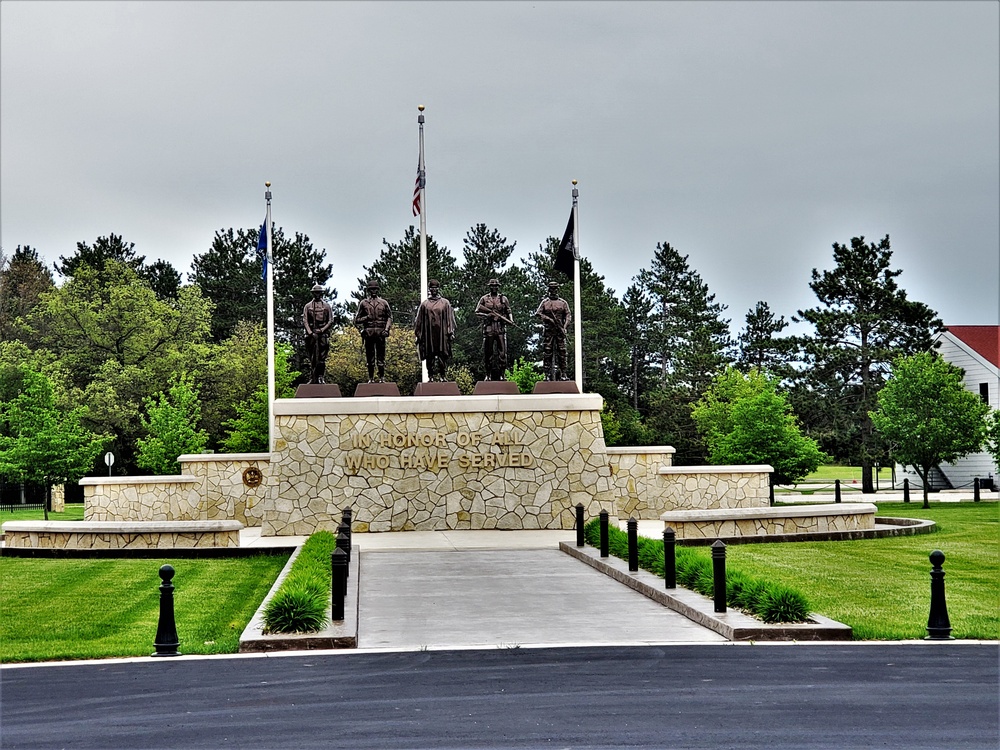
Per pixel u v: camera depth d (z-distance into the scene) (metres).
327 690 12.12
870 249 56.81
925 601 17.97
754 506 34.59
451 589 19.70
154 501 34.38
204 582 21.38
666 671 12.85
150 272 82.88
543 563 23.45
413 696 11.78
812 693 11.69
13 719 11.06
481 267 76.38
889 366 56.09
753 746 9.83
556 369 33.47
